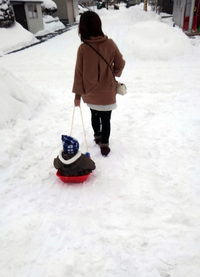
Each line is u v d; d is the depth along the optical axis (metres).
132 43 9.13
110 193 2.36
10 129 3.31
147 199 2.26
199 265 1.66
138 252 1.76
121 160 2.90
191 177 2.54
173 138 3.32
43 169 2.75
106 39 2.43
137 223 2.01
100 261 1.70
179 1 14.43
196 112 4.09
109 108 2.69
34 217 2.09
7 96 3.76
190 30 12.45
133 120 3.94
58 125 3.81
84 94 2.67
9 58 10.24
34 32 17.73
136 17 18.97
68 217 2.08
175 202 2.21
